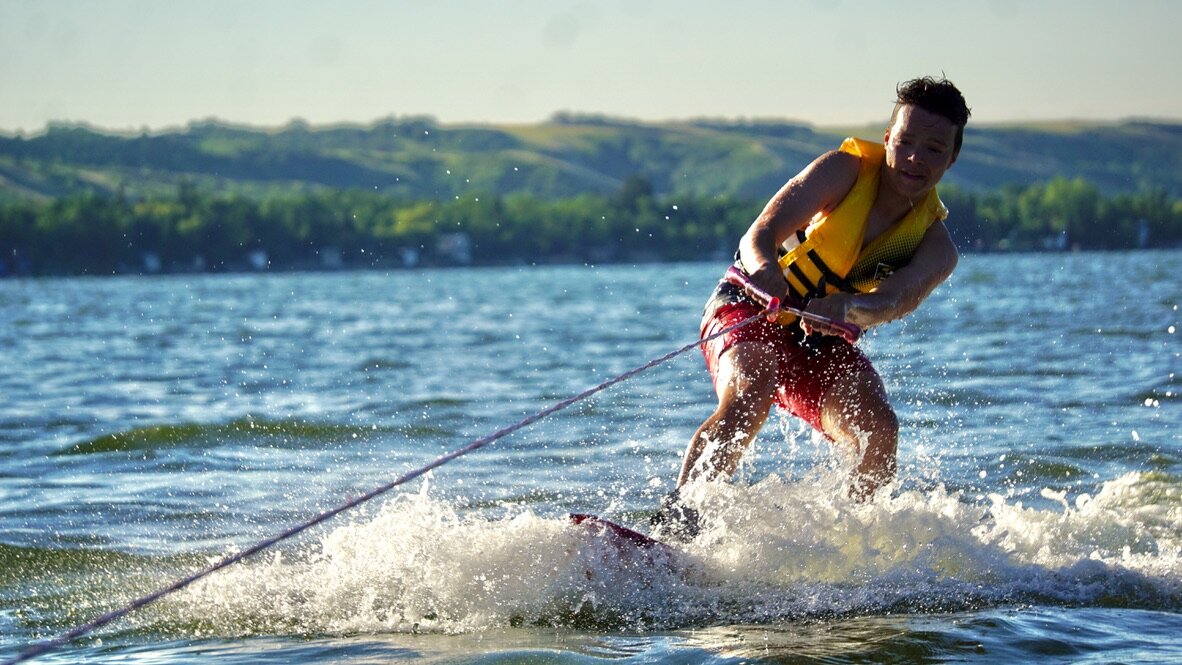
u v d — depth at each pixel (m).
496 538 16.28
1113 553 17.86
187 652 14.12
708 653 13.48
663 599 15.75
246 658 13.79
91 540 19.61
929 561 16.73
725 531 16.56
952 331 58.34
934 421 29.83
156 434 30.16
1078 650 13.53
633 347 58.84
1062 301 85.06
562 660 13.38
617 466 25.22
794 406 19.20
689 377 41.94
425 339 67.81
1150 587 16.16
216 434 30.23
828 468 19.14
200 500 22.64
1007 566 16.72
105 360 57.03
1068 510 19.77
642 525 19.66
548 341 64.19
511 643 14.20
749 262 17.50
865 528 16.91
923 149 17.78
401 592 16.06
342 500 22.52
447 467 25.52
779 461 25.09
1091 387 35.44
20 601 16.42
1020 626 14.38
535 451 27.23
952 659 13.23
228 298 157.25
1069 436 27.50
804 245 18.36
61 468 26.28
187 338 73.81
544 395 37.53
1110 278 131.38
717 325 18.70
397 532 16.56
